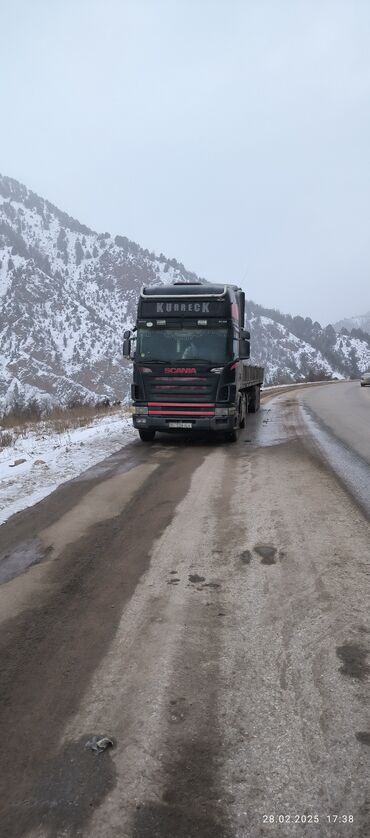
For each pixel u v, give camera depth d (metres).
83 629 3.20
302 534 4.86
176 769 2.01
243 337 12.29
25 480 7.84
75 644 3.01
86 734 2.23
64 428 15.57
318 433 12.84
